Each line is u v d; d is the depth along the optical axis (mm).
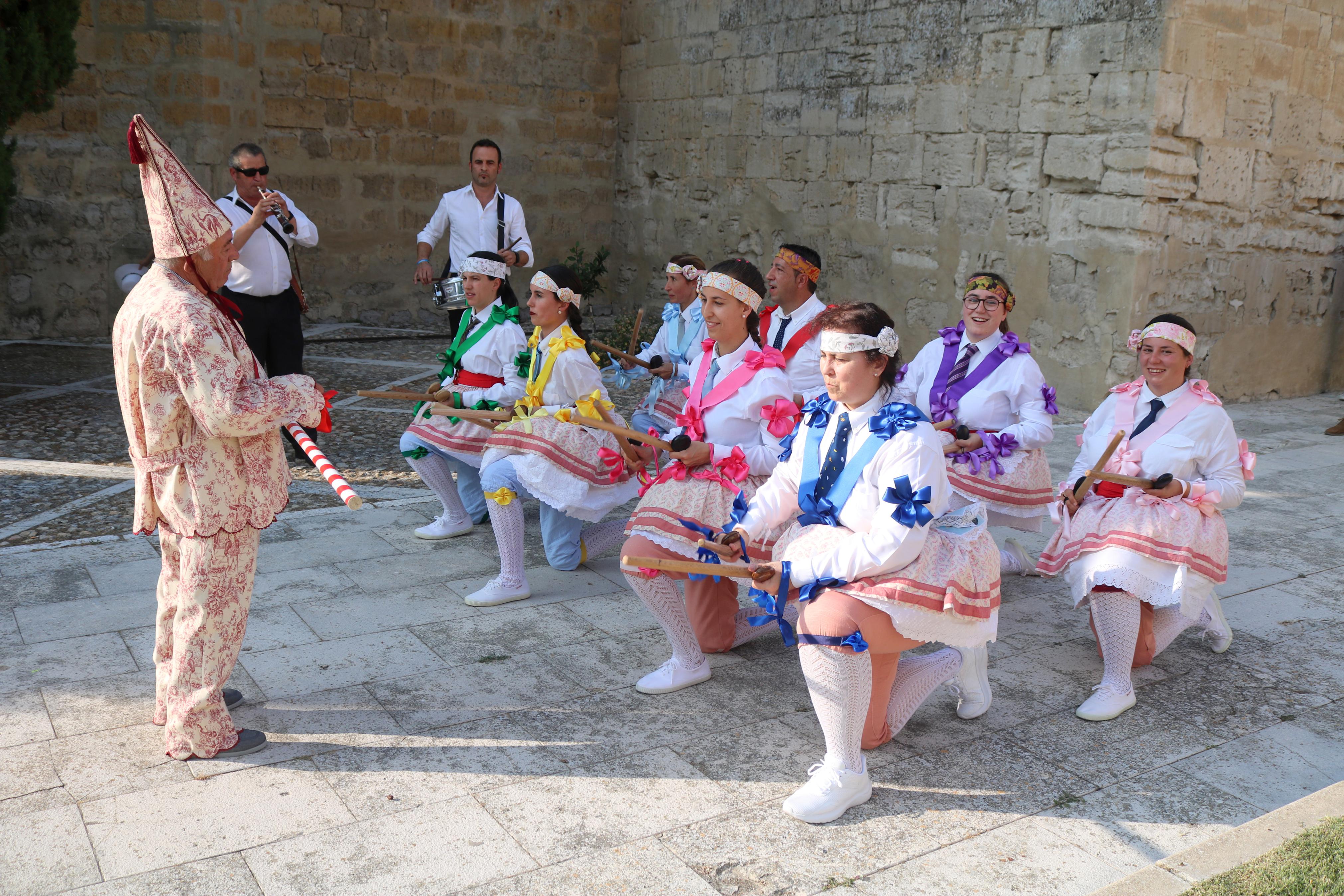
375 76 13172
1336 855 2715
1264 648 4406
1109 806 3141
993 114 10352
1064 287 9938
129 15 11414
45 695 3654
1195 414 3904
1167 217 9516
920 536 2914
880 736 3418
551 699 3773
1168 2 8914
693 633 3898
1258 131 9992
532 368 4727
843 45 11781
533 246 14836
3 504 5871
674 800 3119
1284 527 6188
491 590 4656
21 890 2623
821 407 3182
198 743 3234
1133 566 3699
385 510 6039
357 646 4168
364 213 13406
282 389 3049
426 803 3064
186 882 2674
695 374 3947
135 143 2924
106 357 10633
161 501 3135
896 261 11492
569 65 14609
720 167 13562
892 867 2809
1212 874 2672
